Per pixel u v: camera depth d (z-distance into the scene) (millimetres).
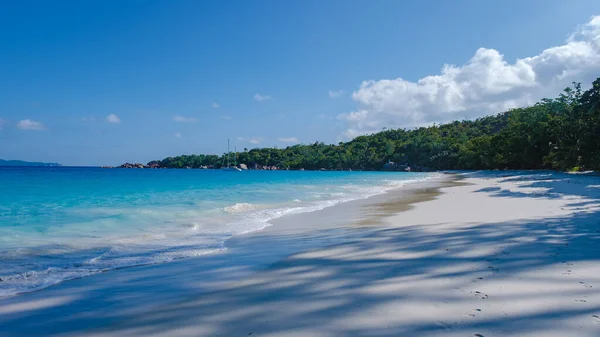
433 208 12602
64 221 10453
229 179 46406
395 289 3887
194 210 13039
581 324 2811
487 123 140375
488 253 5320
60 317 3660
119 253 6668
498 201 14109
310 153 159500
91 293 4406
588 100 44156
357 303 3535
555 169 54781
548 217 8969
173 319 3465
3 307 3973
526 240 6168
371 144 153250
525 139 66312
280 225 9883
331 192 22609
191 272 5277
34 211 12695
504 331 2746
